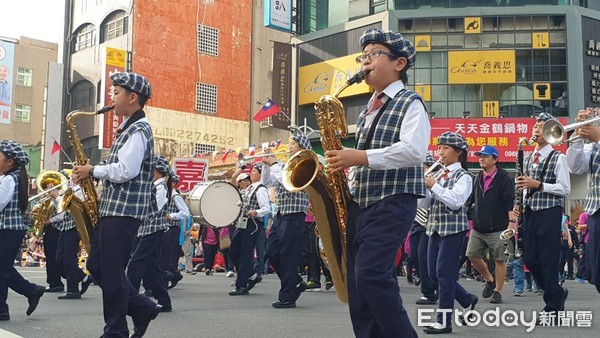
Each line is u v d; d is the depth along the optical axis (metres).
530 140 6.37
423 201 6.13
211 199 9.84
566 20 25.72
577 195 22.41
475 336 5.62
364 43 3.88
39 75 47.00
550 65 25.80
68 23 37.50
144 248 7.04
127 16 33.75
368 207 3.65
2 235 6.22
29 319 6.50
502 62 25.88
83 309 7.40
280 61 28.69
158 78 33.06
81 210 4.84
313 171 3.84
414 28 26.52
